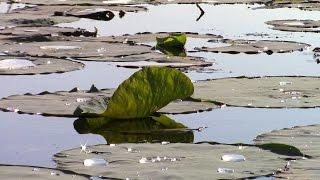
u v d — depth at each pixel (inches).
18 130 497.0
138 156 401.4
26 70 751.1
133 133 493.7
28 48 913.5
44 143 469.7
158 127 511.5
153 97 532.1
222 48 949.2
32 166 380.8
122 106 525.0
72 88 668.7
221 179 359.3
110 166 379.9
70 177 357.4
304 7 1617.9
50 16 1373.0
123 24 1283.2
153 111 538.9
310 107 559.8
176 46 971.3
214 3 1728.6
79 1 1738.4
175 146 425.4
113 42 997.2
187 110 554.6
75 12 1433.3
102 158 396.2
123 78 725.9
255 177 365.4
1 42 987.3
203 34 1115.3
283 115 556.1
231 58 875.4
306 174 368.8
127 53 882.8
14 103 563.2
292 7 1625.2
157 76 535.8
